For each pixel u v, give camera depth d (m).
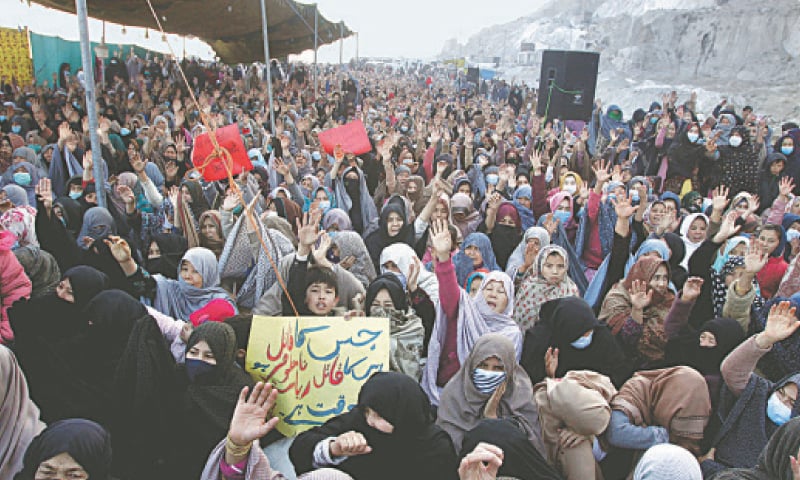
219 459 2.04
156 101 14.67
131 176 5.71
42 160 7.24
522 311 3.98
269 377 2.66
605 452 2.74
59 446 1.94
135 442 2.44
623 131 12.11
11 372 2.21
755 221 5.99
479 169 8.09
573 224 5.57
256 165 7.15
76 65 18.05
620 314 3.89
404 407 2.30
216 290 3.78
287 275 3.61
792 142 8.81
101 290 3.05
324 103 17.52
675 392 2.70
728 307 3.79
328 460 2.25
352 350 2.72
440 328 3.29
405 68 66.12
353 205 6.51
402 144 10.01
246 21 16.75
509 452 2.29
